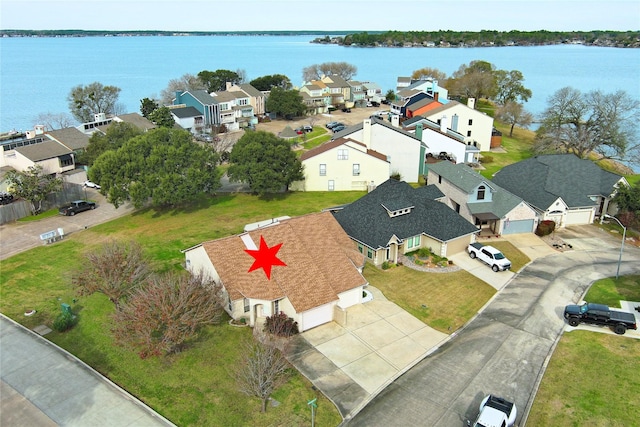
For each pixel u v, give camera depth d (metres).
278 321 32.09
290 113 120.69
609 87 176.25
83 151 72.00
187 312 28.92
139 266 34.97
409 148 67.25
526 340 31.95
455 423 25.03
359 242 43.19
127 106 155.50
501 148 91.19
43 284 39.66
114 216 55.94
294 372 28.84
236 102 114.56
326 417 25.39
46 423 24.94
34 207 56.78
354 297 36.09
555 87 180.50
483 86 125.25
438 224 44.59
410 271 41.47
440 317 34.94
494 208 49.84
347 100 138.75
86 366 29.41
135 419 25.20
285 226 37.53
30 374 28.70
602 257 44.28
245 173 57.38
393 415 25.58
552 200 50.59
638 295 37.19
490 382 28.05
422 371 29.06
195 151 54.59
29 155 65.50
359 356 30.42
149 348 28.03
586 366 29.20
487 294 37.94
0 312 35.50
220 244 35.38
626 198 50.50
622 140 73.81
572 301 36.69
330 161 63.19
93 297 37.41
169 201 51.44
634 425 24.67
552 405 26.17
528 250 45.88
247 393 25.88
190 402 26.41
